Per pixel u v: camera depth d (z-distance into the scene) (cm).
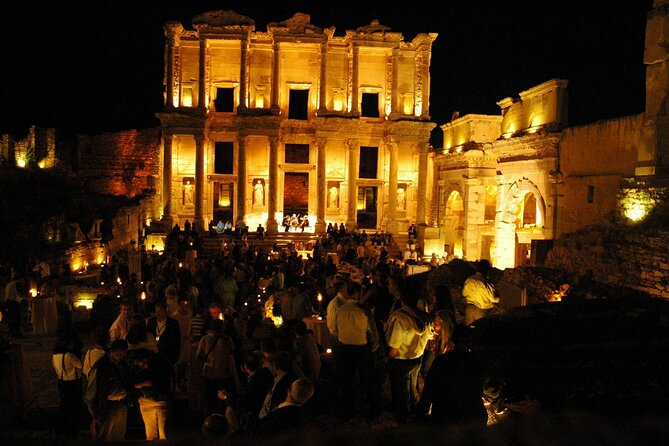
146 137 5203
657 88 2233
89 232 3653
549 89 3244
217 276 2275
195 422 1201
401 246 4825
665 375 1016
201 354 1155
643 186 2189
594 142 2838
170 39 4872
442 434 509
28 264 2627
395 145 5003
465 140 4372
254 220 5169
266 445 511
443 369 720
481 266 1400
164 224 4728
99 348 1058
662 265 1844
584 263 2212
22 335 2025
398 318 984
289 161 5259
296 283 2483
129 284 2186
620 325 1211
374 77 5178
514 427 515
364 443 505
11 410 1166
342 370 1105
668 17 2184
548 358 1095
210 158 5109
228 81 5075
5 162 4528
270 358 995
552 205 3153
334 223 5194
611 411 880
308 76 5141
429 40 5031
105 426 949
